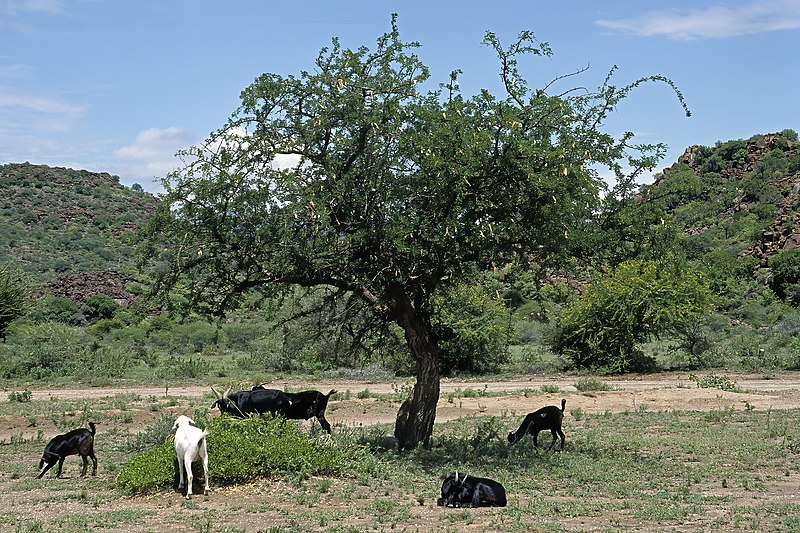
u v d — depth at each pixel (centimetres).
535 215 1435
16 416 2158
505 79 1463
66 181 10075
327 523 1038
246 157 1442
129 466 1273
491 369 3578
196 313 1555
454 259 1526
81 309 6388
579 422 2117
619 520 1064
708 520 1062
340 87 1413
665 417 2192
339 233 1480
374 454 1505
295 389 2848
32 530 1000
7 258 7438
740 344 4159
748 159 9356
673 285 3425
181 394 2764
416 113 1442
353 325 1817
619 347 3456
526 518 1076
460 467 1420
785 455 1580
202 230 1448
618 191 1572
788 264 6347
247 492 1201
